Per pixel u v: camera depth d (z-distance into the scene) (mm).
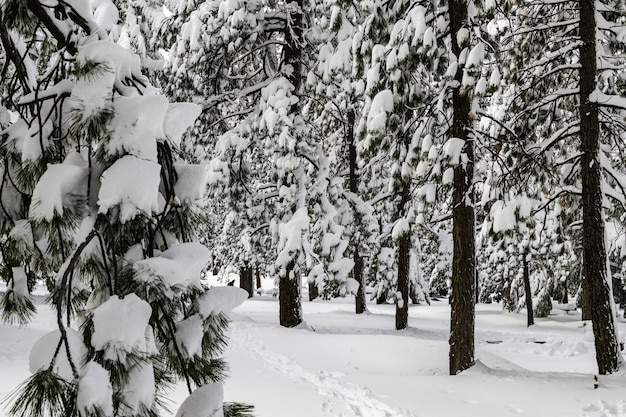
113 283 2189
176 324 2318
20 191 2459
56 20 2580
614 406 7676
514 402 8109
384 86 10539
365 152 10477
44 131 2389
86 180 2221
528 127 12414
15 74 2785
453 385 9164
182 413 2164
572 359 16375
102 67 2156
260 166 22016
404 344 12539
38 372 1824
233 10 14125
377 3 10391
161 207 2479
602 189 10992
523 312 32188
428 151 10633
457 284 10633
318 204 15953
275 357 11672
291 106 15461
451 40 10336
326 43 15828
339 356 11938
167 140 2359
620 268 26703
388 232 21750
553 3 11258
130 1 15930
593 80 11031
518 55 12445
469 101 10539
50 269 2447
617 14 11664
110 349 1936
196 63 14859
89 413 1766
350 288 15359
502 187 11406
